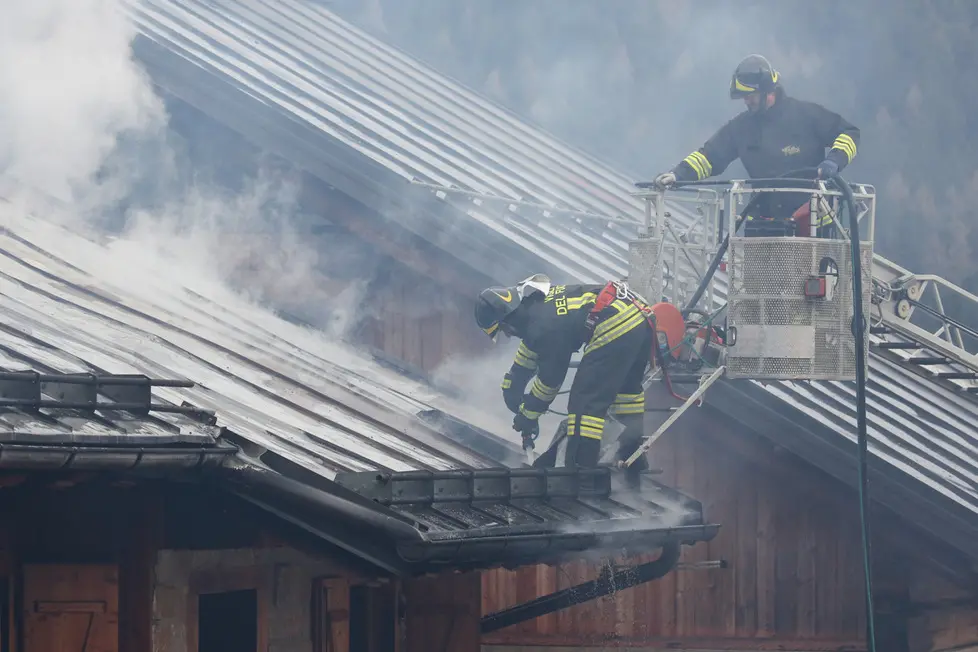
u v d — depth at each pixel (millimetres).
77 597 25234
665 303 35062
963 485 46812
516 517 29500
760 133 37750
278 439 28359
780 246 35469
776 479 49719
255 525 27500
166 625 25094
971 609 48406
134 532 25016
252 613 28156
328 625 30844
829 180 36094
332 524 26078
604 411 33031
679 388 47781
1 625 25188
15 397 22250
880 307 40844
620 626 50406
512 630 50938
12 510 25469
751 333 35562
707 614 50094
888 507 46719
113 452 21906
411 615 36844
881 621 49344
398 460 30812
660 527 33375
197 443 23922
